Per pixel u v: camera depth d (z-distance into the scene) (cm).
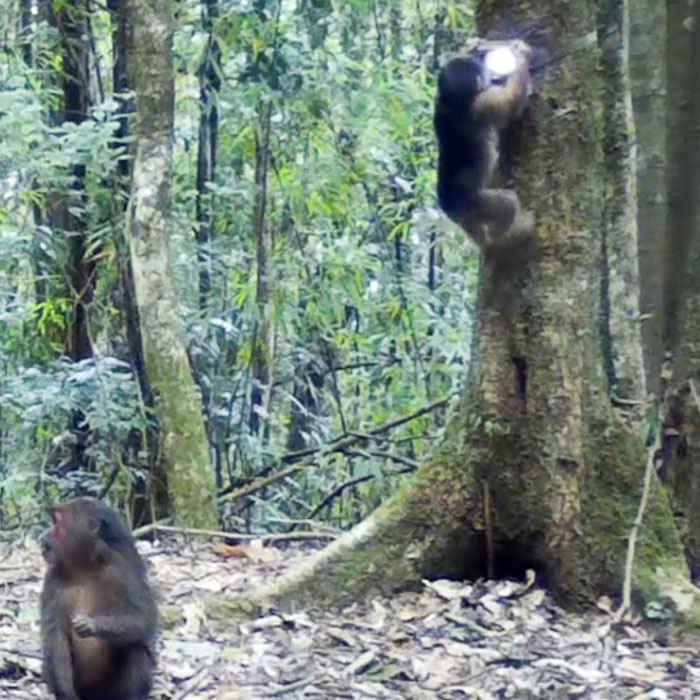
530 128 558
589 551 556
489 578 587
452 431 593
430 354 1069
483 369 580
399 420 933
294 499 1016
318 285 1009
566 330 560
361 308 1042
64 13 1014
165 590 583
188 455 784
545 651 505
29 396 882
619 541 552
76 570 396
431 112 1014
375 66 1020
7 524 937
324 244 1016
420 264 1111
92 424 877
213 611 534
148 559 666
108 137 867
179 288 948
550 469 564
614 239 563
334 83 964
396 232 1051
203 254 1000
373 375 1091
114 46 996
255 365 1033
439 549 580
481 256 582
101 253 962
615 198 562
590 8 551
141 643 397
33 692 446
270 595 552
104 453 947
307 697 450
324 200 1009
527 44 559
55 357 995
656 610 528
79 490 941
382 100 980
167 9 820
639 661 497
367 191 1066
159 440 873
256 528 951
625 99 561
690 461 604
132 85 843
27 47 1023
